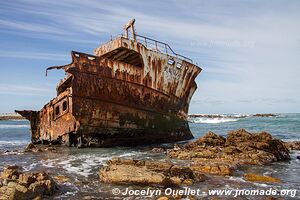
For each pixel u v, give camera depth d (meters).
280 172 10.97
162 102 18.72
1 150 17.47
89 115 15.71
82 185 8.65
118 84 16.28
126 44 16.12
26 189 7.10
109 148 17.22
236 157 13.08
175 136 20.77
